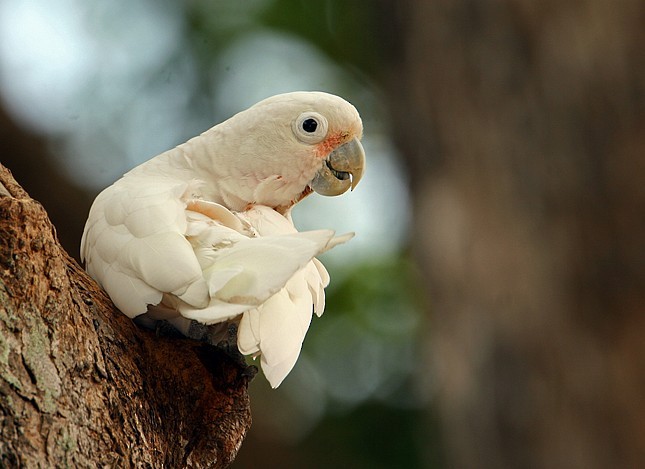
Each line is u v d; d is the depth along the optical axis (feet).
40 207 22.08
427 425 59.72
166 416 24.47
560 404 45.19
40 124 58.49
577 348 44.60
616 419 44.27
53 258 21.98
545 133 45.09
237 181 29.14
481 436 47.37
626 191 43.70
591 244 44.24
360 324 60.75
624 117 43.75
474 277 47.03
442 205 48.24
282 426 61.77
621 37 43.93
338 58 63.26
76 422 21.34
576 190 44.50
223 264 22.25
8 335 20.98
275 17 61.77
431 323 50.03
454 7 47.70
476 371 47.26
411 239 52.01
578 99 44.50
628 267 43.62
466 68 47.29
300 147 29.66
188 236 23.38
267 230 27.14
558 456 45.19
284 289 23.95
